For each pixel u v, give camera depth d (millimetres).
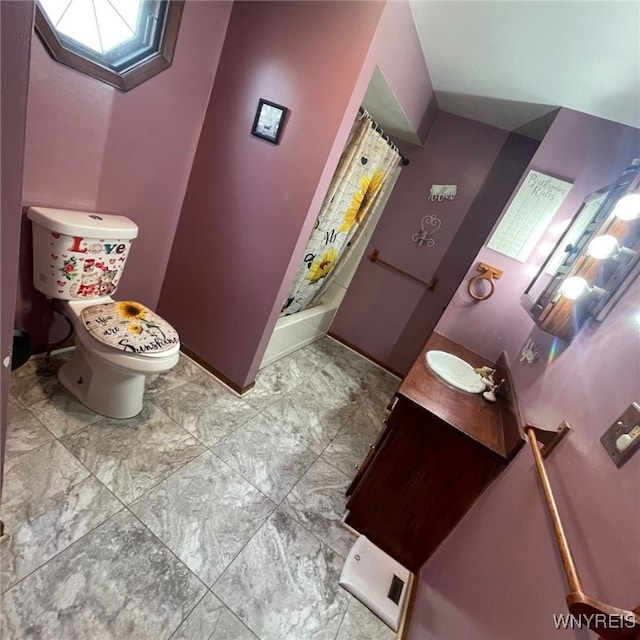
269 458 1827
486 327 2215
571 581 604
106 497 1352
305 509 1640
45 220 1390
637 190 1275
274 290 1904
